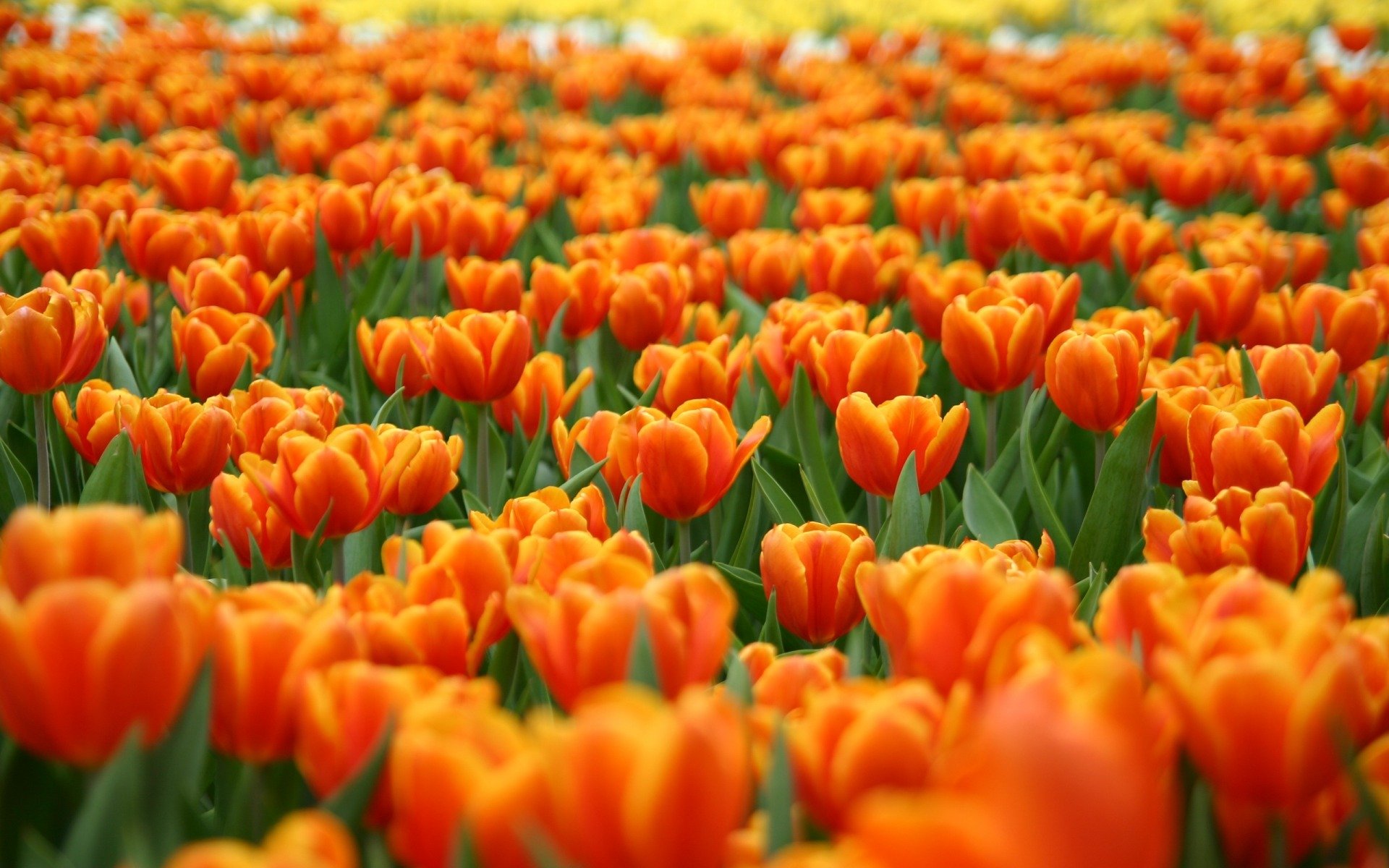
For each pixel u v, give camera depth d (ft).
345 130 9.12
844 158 8.73
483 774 3.22
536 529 4.12
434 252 6.40
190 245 6.04
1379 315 5.53
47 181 7.54
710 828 2.92
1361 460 5.44
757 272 6.38
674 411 5.04
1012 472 5.22
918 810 2.44
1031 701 2.51
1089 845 2.35
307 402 4.72
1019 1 26.53
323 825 2.86
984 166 9.23
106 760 3.52
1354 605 4.80
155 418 4.53
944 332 5.10
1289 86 14.23
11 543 3.59
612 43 25.04
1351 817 3.49
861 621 4.26
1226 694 3.30
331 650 3.63
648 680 3.60
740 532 5.11
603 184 8.34
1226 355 5.46
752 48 19.92
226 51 17.16
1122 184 9.62
